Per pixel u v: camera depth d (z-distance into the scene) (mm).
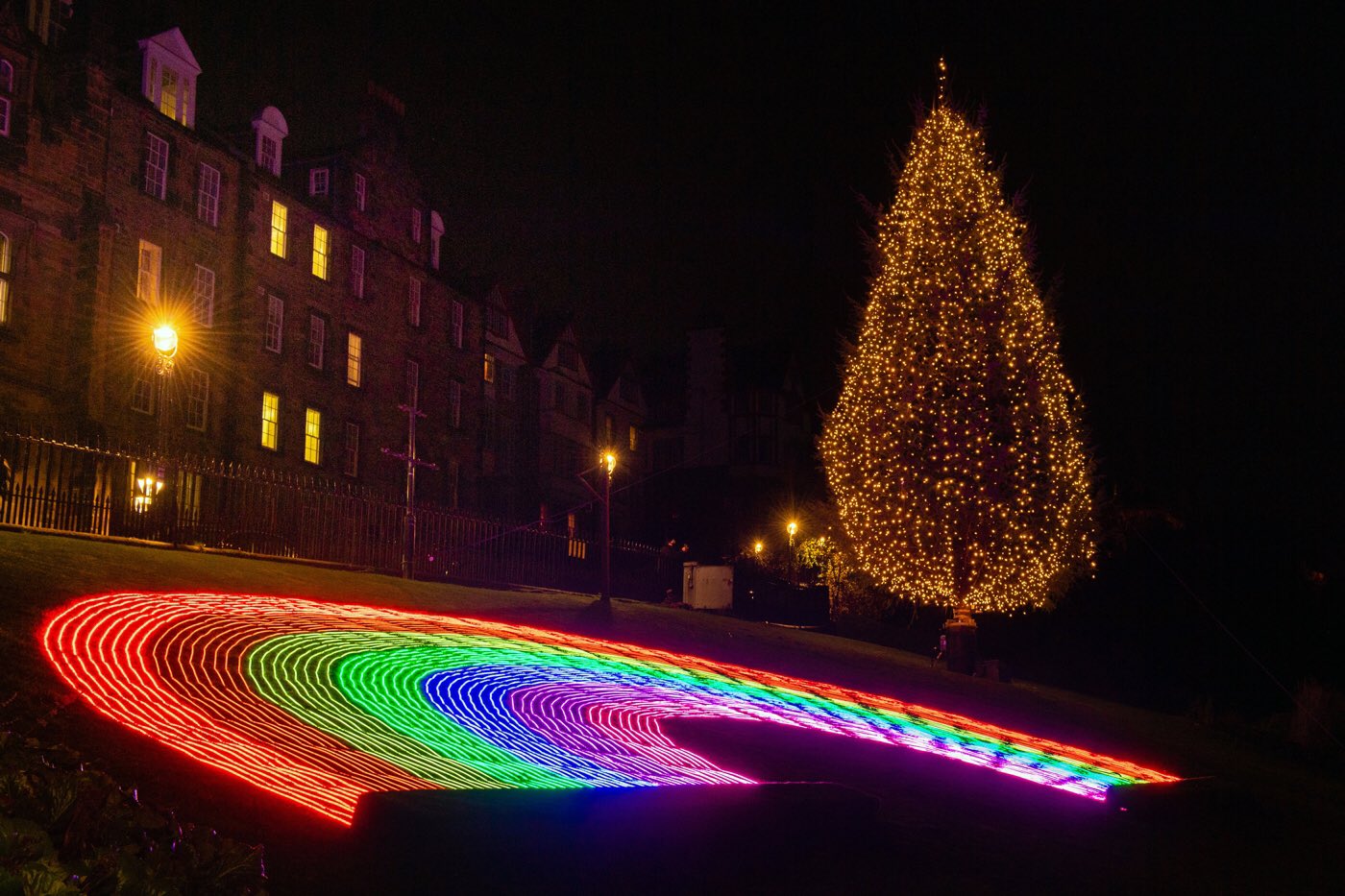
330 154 42375
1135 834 11852
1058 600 33281
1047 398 28859
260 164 37656
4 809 3250
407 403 44875
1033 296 29344
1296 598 40688
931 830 10312
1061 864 9750
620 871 6875
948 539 28484
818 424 70188
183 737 8711
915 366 29016
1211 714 29922
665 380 71500
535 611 24094
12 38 28344
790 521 48531
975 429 28328
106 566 16312
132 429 31188
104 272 30422
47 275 29188
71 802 3395
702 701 16422
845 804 8781
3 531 17297
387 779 8609
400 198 45469
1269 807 14391
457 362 49062
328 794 7797
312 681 12211
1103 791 14828
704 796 7621
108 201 31188
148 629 12789
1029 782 14273
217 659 12141
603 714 13844
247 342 36125
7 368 27797
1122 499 40812
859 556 31141
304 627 15711
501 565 32219
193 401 34000
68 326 29688
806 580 47375
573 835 6676
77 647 10984
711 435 67062
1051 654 38000
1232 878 10453
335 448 40375
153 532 24531
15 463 21000
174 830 3613
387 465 43312
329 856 6434
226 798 7258
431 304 47312
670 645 23172
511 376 55375
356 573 24188
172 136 33781
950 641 28703
